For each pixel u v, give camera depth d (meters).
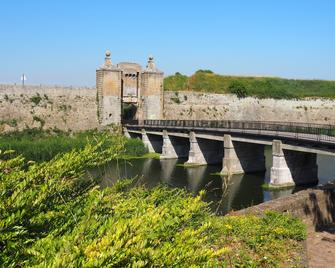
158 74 74.38
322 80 112.44
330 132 46.12
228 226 11.06
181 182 42.47
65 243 4.00
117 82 71.62
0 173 5.34
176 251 4.00
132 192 8.33
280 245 10.98
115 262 3.63
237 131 46.19
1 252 4.07
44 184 5.06
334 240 14.42
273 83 105.75
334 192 18.03
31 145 52.28
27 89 66.12
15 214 4.34
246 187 39.78
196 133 53.41
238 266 9.47
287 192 37.19
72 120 67.94
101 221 4.70
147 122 68.31
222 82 97.75
